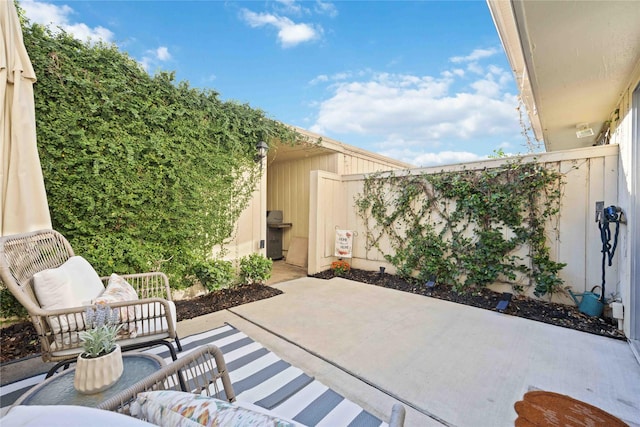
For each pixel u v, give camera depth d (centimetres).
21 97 234
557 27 188
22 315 269
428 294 404
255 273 422
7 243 178
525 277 367
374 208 522
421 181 459
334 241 567
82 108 286
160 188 341
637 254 255
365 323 297
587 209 328
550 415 164
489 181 392
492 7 225
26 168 236
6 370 206
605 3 165
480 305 356
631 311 257
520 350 241
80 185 286
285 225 698
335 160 625
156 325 198
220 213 405
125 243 312
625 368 212
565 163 341
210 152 388
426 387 190
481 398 179
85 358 124
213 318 310
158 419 76
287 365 215
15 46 233
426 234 455
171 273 354
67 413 63
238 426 68
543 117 359
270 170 770
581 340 259
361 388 189
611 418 162
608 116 355
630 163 262
